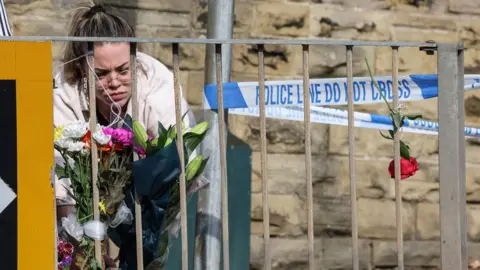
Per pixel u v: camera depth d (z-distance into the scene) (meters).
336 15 12.50
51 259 6.91
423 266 12.89
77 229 7.14
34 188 6.91
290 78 12.28
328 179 12.52
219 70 7.46
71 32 8.16
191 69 11.94
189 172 7.38
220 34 8.60
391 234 12.74
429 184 12.85
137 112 7.45
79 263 7.22
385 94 8.97
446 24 12.91
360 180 12.62
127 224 7.29
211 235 8.41
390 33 12.70
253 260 12.20
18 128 6.90
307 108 7.59
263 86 7.50
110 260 7.36
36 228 6.90
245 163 11.20
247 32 12.14
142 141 7.14
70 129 7.13
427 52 7.79
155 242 7.32
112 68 7.90
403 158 7.91
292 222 12.34
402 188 12.80
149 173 7.05
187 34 12.00
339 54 12.48
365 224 12.64
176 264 10.48
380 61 12.66
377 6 12.66
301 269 12.41
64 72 8.12
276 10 12.24
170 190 7.31
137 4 11.79
